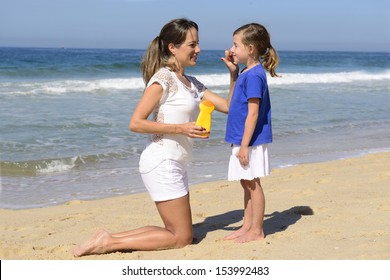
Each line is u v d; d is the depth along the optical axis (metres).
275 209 5.85
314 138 11.56
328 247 4.43
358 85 24.72
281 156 9.68
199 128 4.38
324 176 7.62
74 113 13.43
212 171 8.47
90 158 9.23
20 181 7.93
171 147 4.52
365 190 6.66
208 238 4.91
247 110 4.50
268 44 4.62
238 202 6.34
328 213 5.60
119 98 16.78
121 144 10.30
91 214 5.96
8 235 5.24
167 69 4.60
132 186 7.67
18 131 11.07
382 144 10.99
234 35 4.65
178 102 4.55
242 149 4.46
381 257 4.16
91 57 45.88
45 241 4.99
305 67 41.38
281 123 13.33
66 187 7.62
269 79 26.28
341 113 15.28
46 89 18.25
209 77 25.45
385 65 46.09
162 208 4.56
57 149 9.71
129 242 4.50
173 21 4.62
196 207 6.13
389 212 5.55
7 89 17.95
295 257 4.21
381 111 15.95
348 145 10.83
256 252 4.36
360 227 5.02
